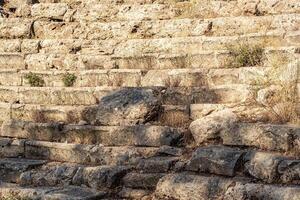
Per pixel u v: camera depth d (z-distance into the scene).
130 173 9.17
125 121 10.22
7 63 13.92
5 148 10.82
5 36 14.62
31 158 10.56
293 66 9.43
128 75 11.85
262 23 12.11
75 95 11.72
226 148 8.70
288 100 9.18
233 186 7.99
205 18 13.15
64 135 10.59
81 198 8.75
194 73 11.06
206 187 8.20
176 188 8.41
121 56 12.65
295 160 7.88
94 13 14.24
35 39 14.27
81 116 10.97
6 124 11.16
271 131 8.41
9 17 15.27
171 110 10.13
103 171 9.22
